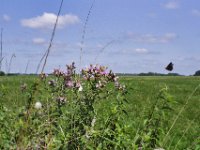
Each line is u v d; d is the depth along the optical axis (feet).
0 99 18.98
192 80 129.29
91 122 17.24
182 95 75.61
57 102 17.53
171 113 43.65
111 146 16.92
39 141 14.96
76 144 15.90
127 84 19.04
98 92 17.81
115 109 17.71
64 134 16.21
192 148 20.29
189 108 52.90
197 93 80.79
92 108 17.39
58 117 16.85
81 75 18.29
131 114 30.22
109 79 18.26
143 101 49.19
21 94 18.38
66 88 18.06
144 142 16.93
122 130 17.26
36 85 15.94
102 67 18.22
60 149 15.44
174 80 126.82
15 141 14.56
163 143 18.21
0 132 15.90
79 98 17.49
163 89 18.07
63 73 18.17
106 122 17.66
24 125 14.24
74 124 16.43
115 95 18.31
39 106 15.24
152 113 17.92
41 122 15.81
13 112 17.22
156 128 17.72
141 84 85.40
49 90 17.93
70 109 17.13
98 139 16.65
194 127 35.68
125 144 16.46
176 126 35.19
